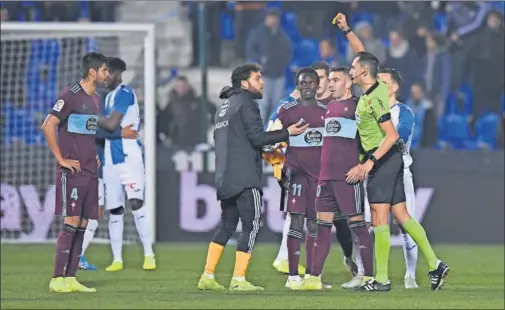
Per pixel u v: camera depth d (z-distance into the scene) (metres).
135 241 54.44
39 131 55.16
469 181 53.34
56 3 58.66
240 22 59.00
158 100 57.03
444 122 57.34
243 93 32.31
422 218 53.34
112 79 42.00
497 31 57.94
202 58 58.03
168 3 58.44
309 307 26.83
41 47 55.56
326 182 32.66
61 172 32.06
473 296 31.12
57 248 32.47
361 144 32.06
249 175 32.03
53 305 27.30
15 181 54.97
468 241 53.47
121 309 26.31
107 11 58.62
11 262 45.56
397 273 41.38
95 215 32.62
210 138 56.06
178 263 44.88
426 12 58.47
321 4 59.62
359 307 26.86
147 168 52.22
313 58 58.56
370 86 31.30
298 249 34.59
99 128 42.12
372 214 32.22
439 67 57.72
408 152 34.59
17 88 55.59
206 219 53.56
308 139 34.56
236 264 32.69
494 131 57.41
